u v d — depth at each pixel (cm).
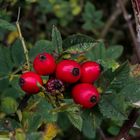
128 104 39
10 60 52
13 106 41
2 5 59
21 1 64
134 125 48
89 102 36
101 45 61
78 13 95
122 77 38
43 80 41
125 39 96
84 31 97
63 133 81
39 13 92
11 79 51
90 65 37
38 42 50
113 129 60
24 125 39
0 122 39
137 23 47
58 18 95
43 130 43
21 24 81
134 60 62
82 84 37
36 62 37
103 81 38
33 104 42
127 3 90
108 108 37
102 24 87
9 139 38
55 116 43
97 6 103
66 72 36
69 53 39
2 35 79
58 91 37
